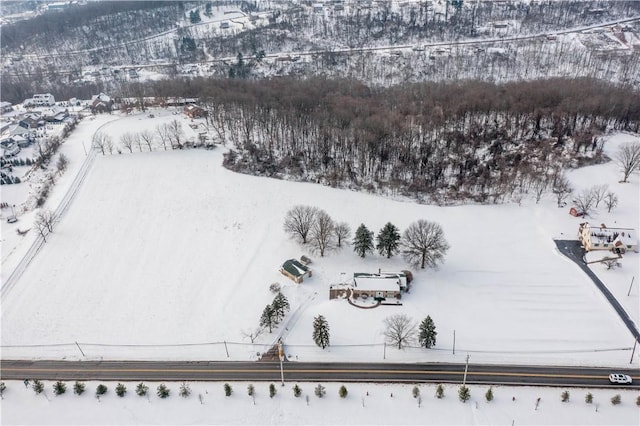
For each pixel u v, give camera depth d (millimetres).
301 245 141500
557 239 143625
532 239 144625
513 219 154750
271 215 157750
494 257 136625
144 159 193125
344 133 193125
